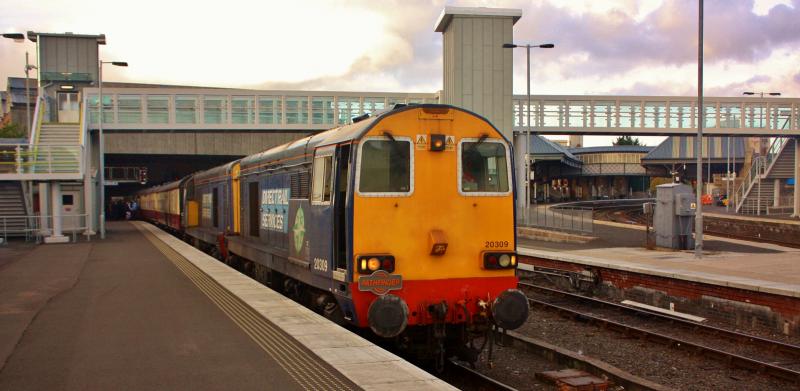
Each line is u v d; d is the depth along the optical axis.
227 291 13.16
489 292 9.60
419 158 9.38
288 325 9.69
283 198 12.95
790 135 39.97
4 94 71.44
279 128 35.75
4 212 29.86
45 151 28.11
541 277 20.55
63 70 40.28
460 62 31.34
